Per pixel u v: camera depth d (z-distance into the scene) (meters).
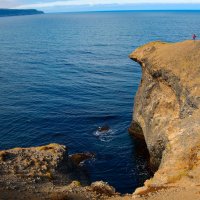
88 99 79.19
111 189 30.16
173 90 45.59
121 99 79.00
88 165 47.22
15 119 65.06
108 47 168.88
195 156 30.48
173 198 24.11
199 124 34.75
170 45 54.28
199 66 42.69
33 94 83.19
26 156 40.25
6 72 109.12
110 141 55.25
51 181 34.72
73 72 110.56
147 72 54.47
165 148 37.97
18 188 29.30
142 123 52.81
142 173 45.53
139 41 186.62
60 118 65.88
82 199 26.86
